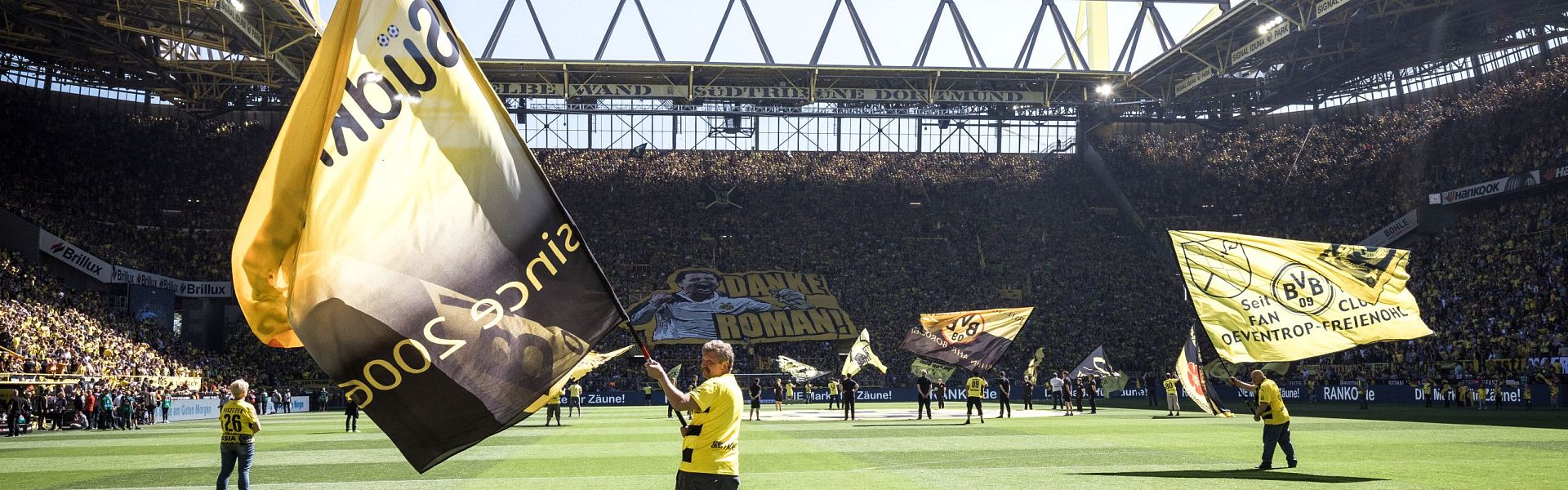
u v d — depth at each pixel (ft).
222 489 47.85
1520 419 123.24
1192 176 313.32
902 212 315.58
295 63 230.07
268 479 66.28
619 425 136.46
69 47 222.69
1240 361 67.62
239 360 243.60
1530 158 234.79
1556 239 211.20
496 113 27.89
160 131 280.92
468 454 84.38
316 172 26.55
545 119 327.88
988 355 130.00
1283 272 68.74
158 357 201.26
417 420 26.18
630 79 267.80
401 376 26.25
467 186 27.37
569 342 26.99
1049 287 292.81
